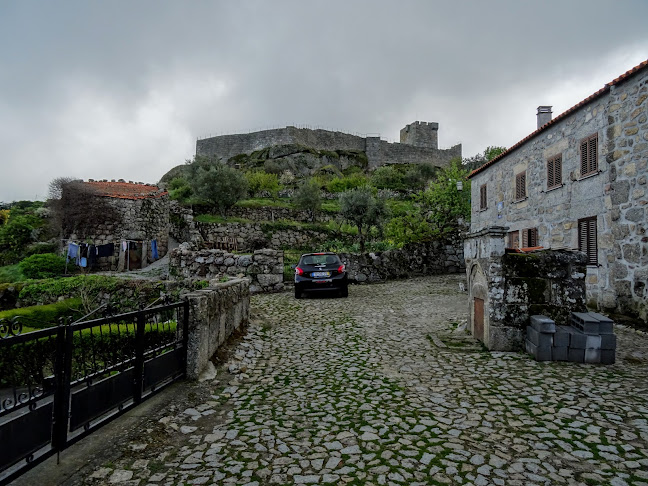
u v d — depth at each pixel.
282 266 14.66
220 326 5.97
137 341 3.91
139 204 20.25
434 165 62.28
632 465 2.82
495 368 5.14
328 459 2.98
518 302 5.95
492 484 2.62
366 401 4.14
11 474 2.49
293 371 5.27
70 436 3.06
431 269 18.64
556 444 3.14
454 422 3.59
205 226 25.16
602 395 4.14
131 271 18.08
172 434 3.43
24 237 20.14
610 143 9.04
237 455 3.05
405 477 2.72
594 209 10.09
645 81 8.23
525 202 13.86
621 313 8.70
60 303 10.92
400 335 7.09
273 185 38.94
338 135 62.28
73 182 20.05
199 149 61.19
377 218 22.45
